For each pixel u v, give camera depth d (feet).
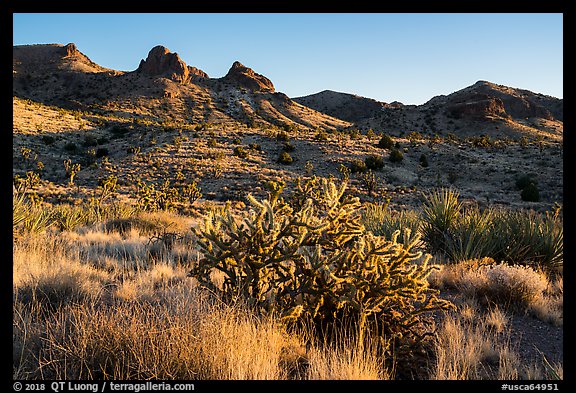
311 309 13.47
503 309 18.24
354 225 14.20
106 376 10.16
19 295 15.11
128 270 22.09
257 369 10.44
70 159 218.59
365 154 222.89
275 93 603.26
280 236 13.71
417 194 151.02
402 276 12.72
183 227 44.11
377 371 11.05
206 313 12.59
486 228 28.14
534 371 11.88
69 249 26.73
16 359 10.68
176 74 598.75
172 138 246.68
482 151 258.57
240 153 210.18
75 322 12.21
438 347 12.90
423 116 504.43
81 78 575.38
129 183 155.22
